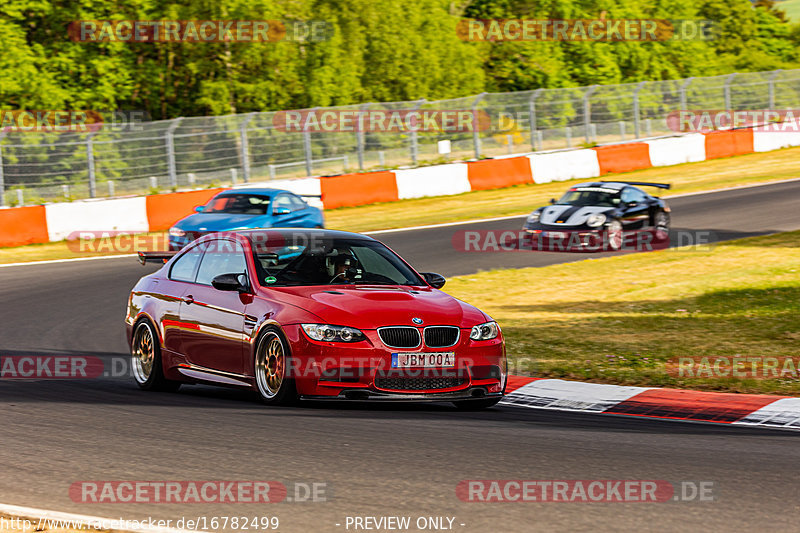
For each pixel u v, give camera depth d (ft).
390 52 512.22
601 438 86.38
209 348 105.19
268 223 223.51
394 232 288.71
